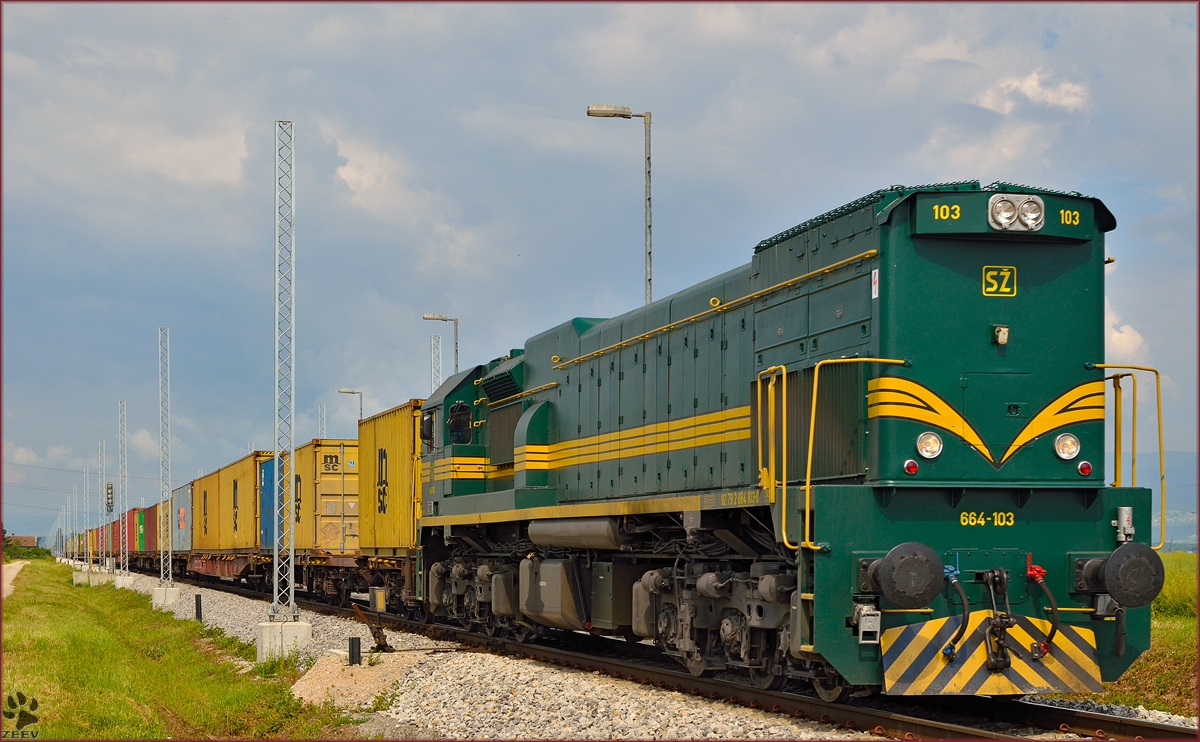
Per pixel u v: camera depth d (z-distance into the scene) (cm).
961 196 1081
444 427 2267
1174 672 1391
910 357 1084
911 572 1011
